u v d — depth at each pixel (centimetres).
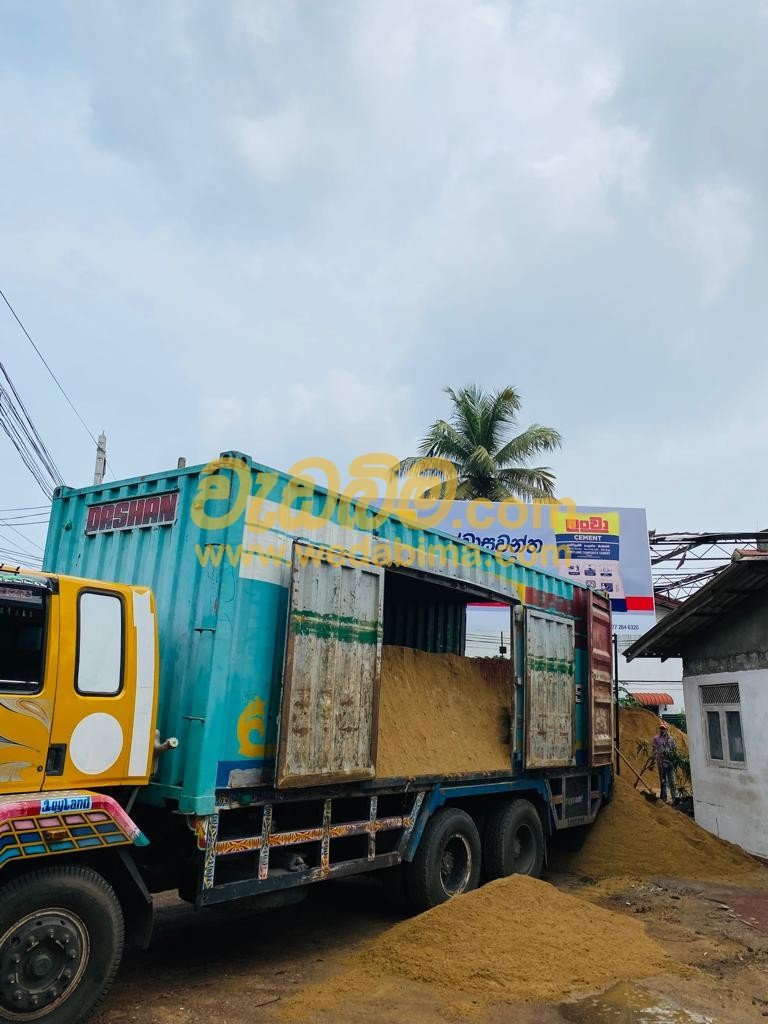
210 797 494
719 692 1096
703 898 798
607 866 945
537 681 869
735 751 1062
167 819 521
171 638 537
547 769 877
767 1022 468
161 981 521
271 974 540
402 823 671
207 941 620
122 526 606
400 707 756
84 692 449
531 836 834
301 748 551
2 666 419
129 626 481
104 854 443
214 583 523
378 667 643
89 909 417
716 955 593
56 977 402
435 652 977
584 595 1020
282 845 552
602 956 553
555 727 891
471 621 2217
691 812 1229
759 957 595
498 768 796
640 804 1050
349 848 630
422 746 732
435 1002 483
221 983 519
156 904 734
